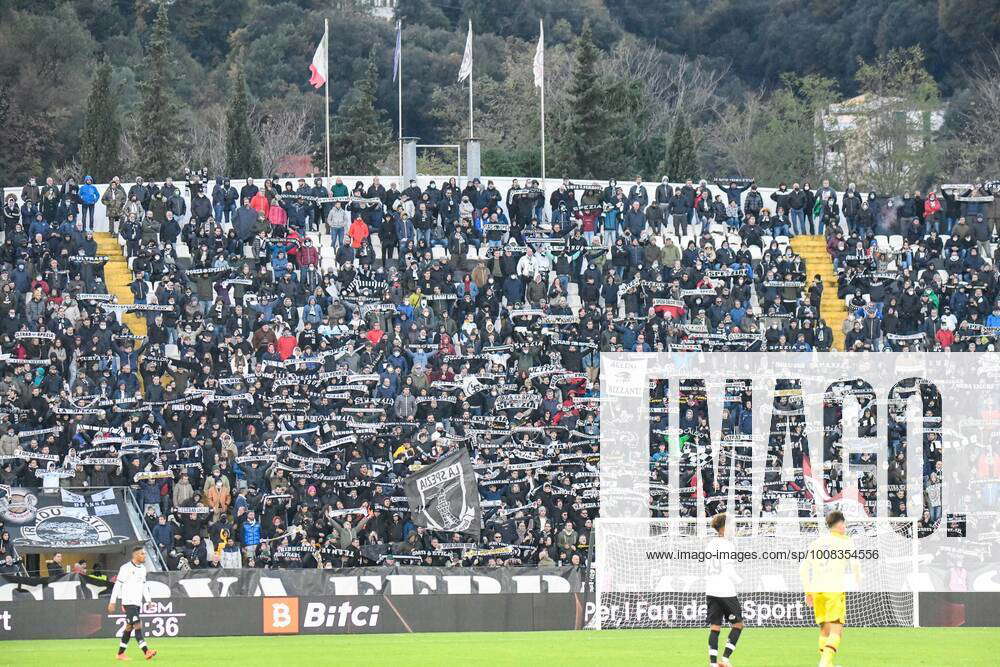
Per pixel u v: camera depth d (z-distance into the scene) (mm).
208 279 187250
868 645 117375
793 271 191375
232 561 148875
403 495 155250
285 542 148750
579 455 161750
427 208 197625
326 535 151375
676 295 185625
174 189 195000
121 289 194750
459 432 164000
